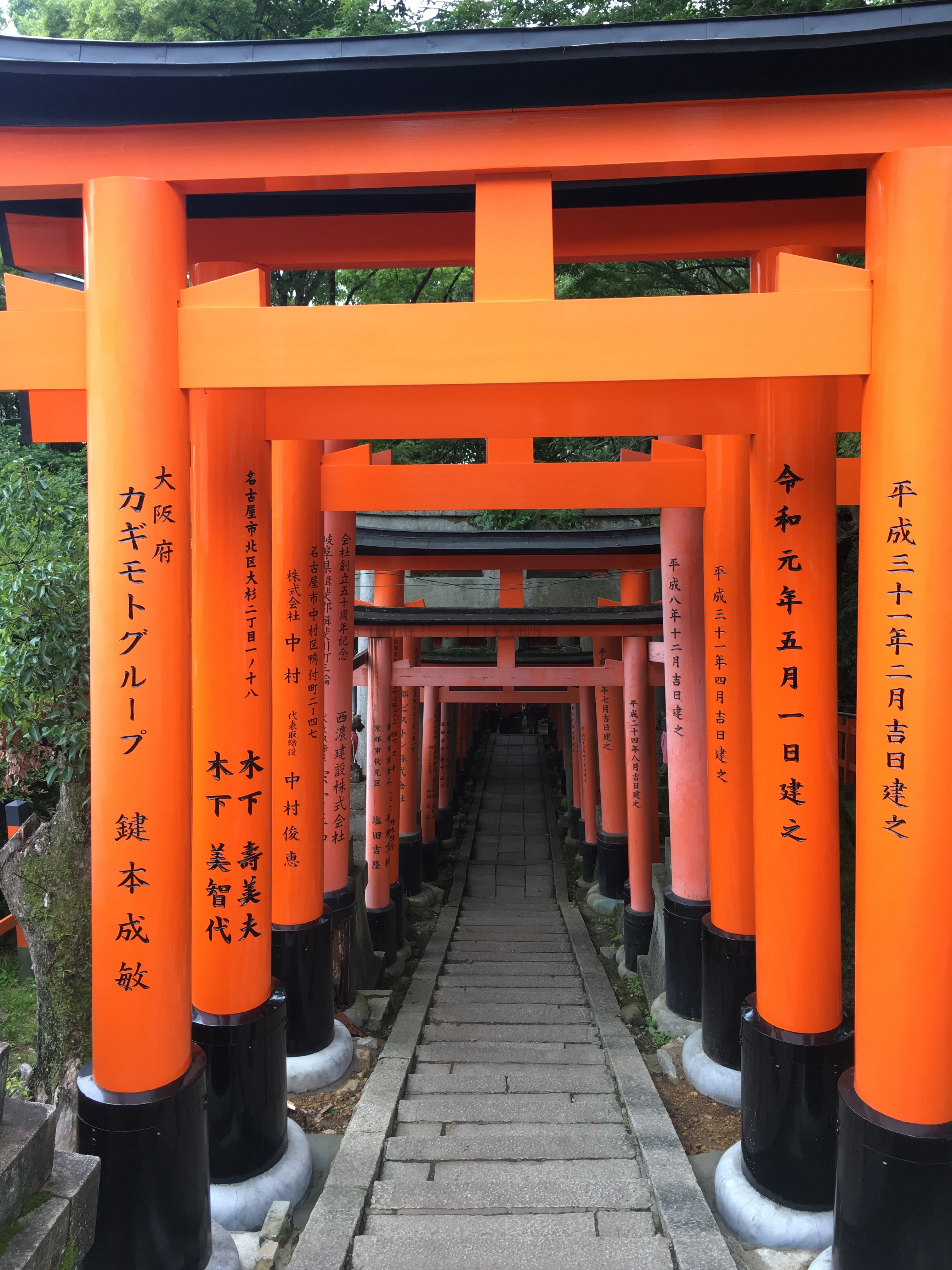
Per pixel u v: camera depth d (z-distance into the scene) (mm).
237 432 6156
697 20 4090
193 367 4625
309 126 4590
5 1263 3025
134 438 4555
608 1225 5609
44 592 5715
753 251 6070
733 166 4543
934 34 4039
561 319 4449
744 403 6016
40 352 4723
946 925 4285
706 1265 5098
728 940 7816
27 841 6734
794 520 5824
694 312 4410
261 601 6281
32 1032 9328
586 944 13859
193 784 6230
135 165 4637
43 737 6121
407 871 17312
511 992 11195
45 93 4426
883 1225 4379
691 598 9148
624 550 13336
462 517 22578
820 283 4402
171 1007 4738
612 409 6102
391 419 6191
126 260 4543
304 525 8180
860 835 4555
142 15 14703
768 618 5910
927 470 4215
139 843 4617
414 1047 8883
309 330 4562
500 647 14102
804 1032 5699
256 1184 5930
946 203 4172
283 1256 5461
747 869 7867
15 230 6102
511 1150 6598
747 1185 5824
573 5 13297
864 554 4492
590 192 5758
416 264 6344
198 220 6254
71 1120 6484
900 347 4246
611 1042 8922
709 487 7980
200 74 4277
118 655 4602
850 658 13883
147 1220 4598
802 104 4434
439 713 19688
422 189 5695
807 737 5754
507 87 4387
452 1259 5211
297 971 8055
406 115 4508
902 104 4391
